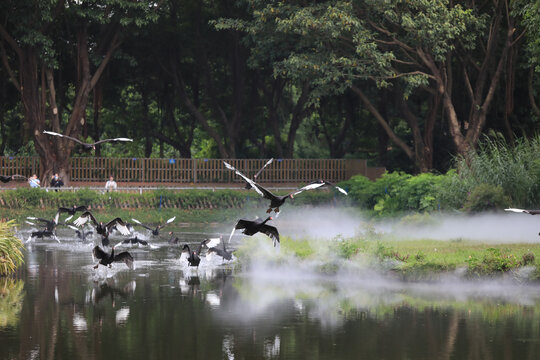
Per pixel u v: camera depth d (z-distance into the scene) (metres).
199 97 57.44
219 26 43.94
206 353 11.74
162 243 29.88
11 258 21.08
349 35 41.12
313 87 50.50
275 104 54.31
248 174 50.62
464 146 40.50
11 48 47.72
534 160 30.61
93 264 22.94
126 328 13.59
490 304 15.94
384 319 14.41
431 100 45.12
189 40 50.84
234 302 16.34
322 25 37.97
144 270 21.78
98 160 49.28
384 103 49.97
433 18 36.75
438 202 32.22
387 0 36.56
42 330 13.38
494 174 30.25
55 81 50.78
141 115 56.66
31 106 45.12
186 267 22.56
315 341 12.59
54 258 24.45
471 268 18.53
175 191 44.81
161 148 60.28
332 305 15.99
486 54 40.41
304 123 65.19
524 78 44.78
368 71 40.91
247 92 54.38
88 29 48.94
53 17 42.28
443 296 17.06
